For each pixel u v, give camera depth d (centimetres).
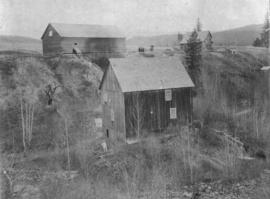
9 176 360
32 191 339
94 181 378
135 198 345
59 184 358
